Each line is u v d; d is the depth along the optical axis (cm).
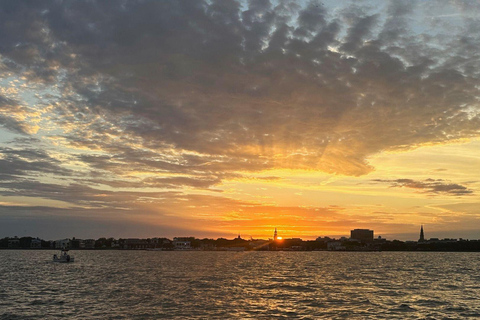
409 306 7662
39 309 7188
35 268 18088
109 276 13825
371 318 6550
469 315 6912
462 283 12275
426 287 10931
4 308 7288
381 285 11300
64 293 9175
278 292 9481
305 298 8525
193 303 7769
